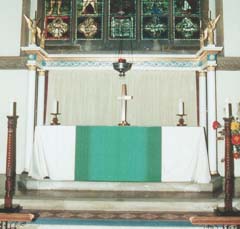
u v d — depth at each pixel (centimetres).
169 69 896
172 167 632
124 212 536
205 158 631
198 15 988
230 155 544
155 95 900
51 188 638
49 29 991
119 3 1001
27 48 807
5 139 901
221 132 686
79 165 637
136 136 638
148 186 637
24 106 912
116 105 902
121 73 813
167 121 892
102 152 637
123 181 640
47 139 641
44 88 898
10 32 934
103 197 573
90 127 640
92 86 908
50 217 507
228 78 905
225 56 909
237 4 929
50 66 905
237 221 433
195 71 899
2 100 912
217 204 548
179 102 820
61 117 899
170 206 547
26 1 945
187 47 962
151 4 1000
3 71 920
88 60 903
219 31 921
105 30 988
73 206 550
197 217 440
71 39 985
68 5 1001
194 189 630
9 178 507
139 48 975
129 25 993
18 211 515
